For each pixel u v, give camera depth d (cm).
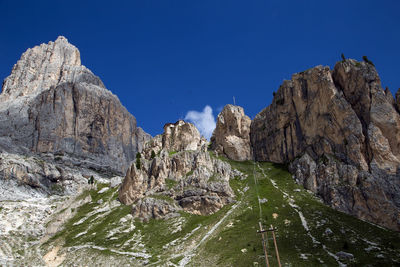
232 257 9981
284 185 15438
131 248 12625
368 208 12269
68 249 13425
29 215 17475
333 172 14100
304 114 17362
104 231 14400
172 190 16075
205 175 16250
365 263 8700
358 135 14175
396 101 14825
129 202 17175
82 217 16938
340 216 12219
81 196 19925
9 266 13000
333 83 16175
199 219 14162
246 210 13525
